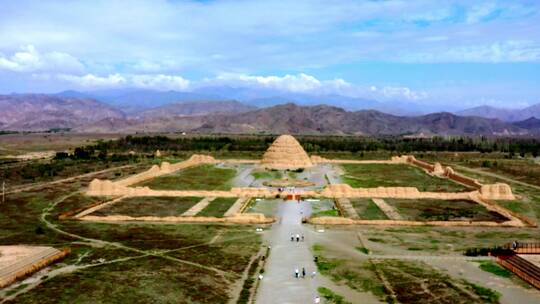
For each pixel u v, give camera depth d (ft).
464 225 383.45
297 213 426.10
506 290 236.02
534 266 254.68
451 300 223.71
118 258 285.64
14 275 244.22
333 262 283.18
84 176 640.17
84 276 251.80
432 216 407.44
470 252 298.76
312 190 528.22
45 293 227.20
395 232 359.87
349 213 418.72
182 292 231.30
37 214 408.26
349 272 264.72
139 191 503.61
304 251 307.37
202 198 486.79
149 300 220.64
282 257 293.84
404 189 503.61
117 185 507.71
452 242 328.29
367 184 583.99
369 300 224.74
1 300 217.97
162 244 319.27
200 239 334.24
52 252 285.64
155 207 440.45
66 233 346.54
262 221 392.27
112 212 417.49
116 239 330.54
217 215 409.08
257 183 592.19
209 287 239.09
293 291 236.43
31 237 332.39
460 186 561.43
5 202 455.22
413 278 253.85
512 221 388.78
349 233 356.38
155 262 278.26
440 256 293.43
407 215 411.75
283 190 529.45
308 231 362.74
